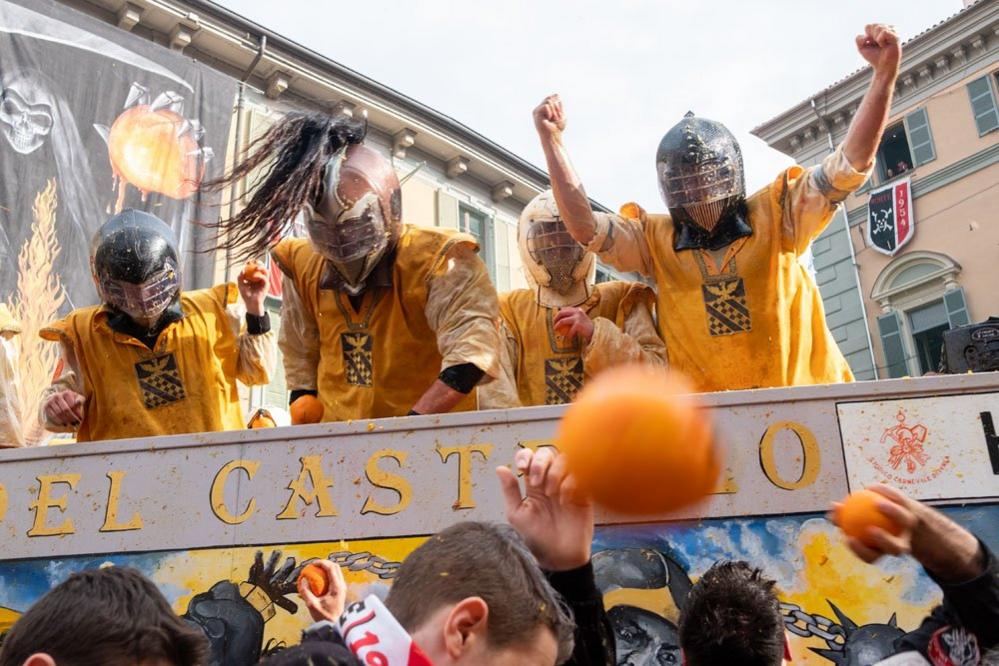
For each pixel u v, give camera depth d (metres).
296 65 18.59
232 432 3.74
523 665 1.43
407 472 3.58
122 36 15.63
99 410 4.93
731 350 4.75
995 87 23.33
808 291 4.94
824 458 3.37
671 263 4.96
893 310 23.97
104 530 3.73
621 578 3.29
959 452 3.30
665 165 4.90
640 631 3.23
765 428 3.42
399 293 4.59
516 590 1.45
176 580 3.61
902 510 1.48
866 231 24.61
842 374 4.96
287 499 3.63
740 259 4.83
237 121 17.09
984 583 1.64
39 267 13.73
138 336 4.92
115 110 15.16
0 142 13.89
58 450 3.86
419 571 1.49
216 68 17.97
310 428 3.69
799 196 4.80
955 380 3.37
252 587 3.55
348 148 4.55
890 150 25.11
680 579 3.27
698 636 2.19
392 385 4.61
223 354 5.04
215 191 4.60
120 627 1.50
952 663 1.85
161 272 4.80
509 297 5.93
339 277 4.68
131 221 4.84
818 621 3.18
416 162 21.14
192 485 3.71
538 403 5.63
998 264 22.58
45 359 13.39
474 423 3.59
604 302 5.77
